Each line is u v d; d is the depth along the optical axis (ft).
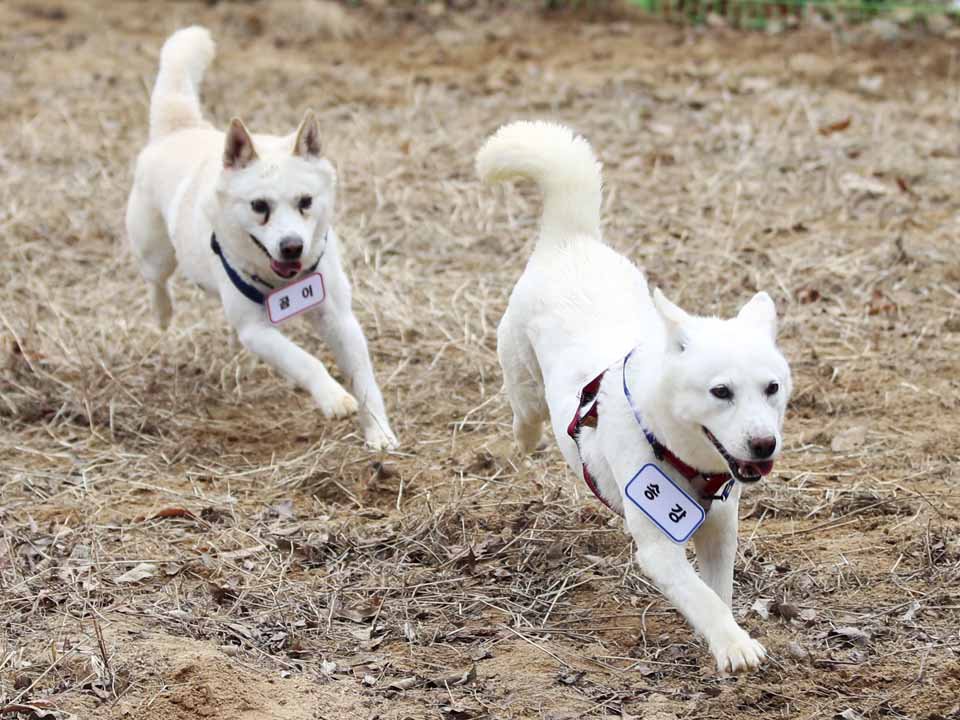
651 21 77.05
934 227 46.68
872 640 24.17
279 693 22.56
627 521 22.75
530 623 25.25
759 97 62.34
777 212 48.29
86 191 52.11
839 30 72.64
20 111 64.03
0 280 44.65
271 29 78.48
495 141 28.12
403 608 25.77
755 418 20.56
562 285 26.53
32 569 26.76
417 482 31.42
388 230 48.08
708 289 41.73
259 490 31.40
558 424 25.14
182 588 26.40
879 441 32.53
